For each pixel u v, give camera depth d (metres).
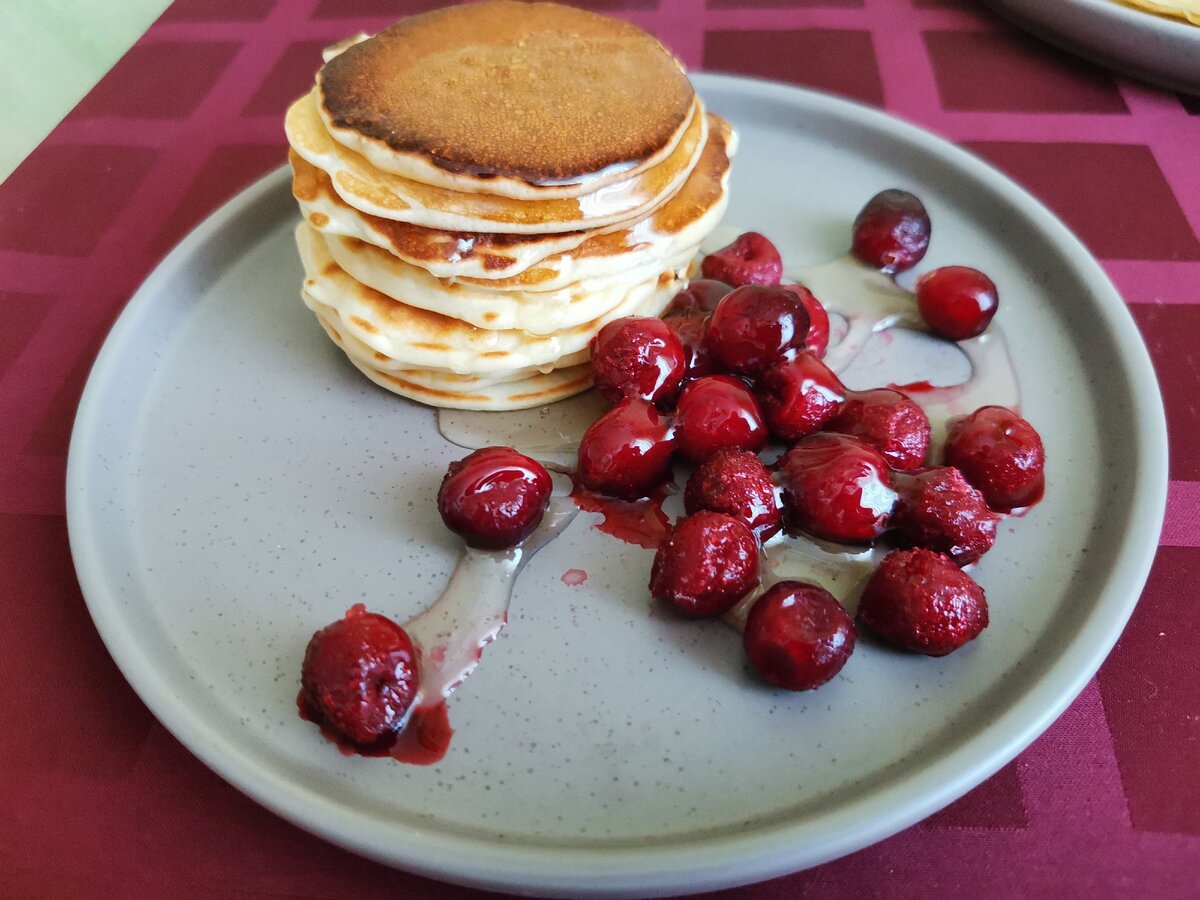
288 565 0.19
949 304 0.23
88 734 0.17
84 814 0.16
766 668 0.17
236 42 0.34
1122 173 0.28
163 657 0.17
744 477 0.19
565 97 0.21
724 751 0.16
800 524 0.19
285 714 0.17
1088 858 0.16
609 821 0.16
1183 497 0.21
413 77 0.21
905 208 0.24
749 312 0.20
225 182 0.29
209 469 0.21
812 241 0.26
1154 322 0.24
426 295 0.21
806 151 0.28
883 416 0.20
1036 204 0.25
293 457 0.21
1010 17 0.34
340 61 0.21
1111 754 0.17
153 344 0.23
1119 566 0.18
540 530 0.20
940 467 0.19
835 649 0.16
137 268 0.26
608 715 0.17
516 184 0.19
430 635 0.18
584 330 0.22
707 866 0.14
